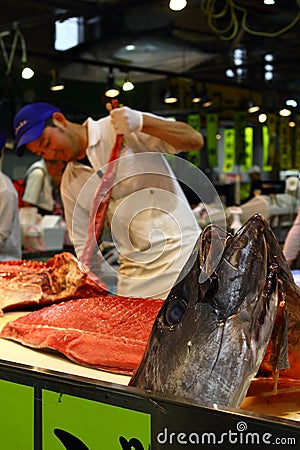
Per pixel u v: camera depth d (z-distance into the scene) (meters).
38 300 2.75
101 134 3.11
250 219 1.39
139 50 8.22
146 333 2.06
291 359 1.47
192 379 1.33
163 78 9.06
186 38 7.86
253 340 1.31
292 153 8.74
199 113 9.05
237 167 9.52
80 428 1.34
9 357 2.07
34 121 3.12
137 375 1.44
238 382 1.29
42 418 1.40
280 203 6.25
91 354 1.95
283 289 1.37
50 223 6.72
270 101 9.73
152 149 3.07
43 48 7.78
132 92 9.02
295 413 1.46
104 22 7.53
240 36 5.05
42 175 7.23
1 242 4.31
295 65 8.66
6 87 6.78
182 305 1.42
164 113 9.09
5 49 6.99
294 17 4.53
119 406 1.28
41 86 8.39
